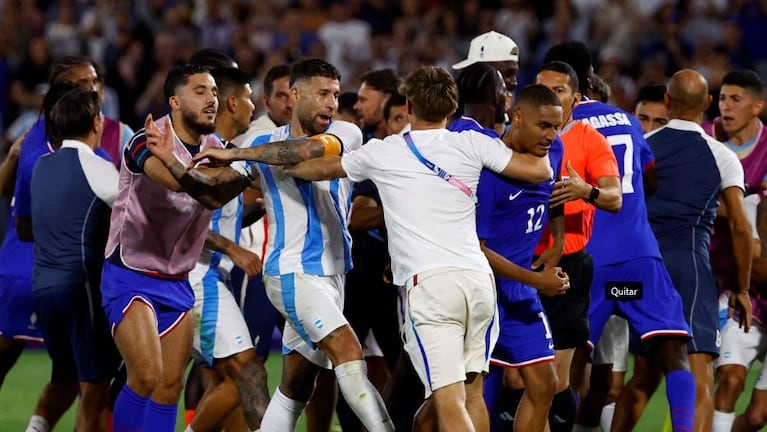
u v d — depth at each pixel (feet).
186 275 71.05
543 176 65.57
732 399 81.30
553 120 64.69
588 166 71.92
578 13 195.21
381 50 184.55
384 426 66.74
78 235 72.43
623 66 182.91
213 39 192.85
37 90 171.53
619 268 75.56
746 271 78.28
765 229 82.99
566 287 68.18
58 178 72.90
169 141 63.82
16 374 118.52
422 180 64.49
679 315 75.20
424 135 65.10
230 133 80.18
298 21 189.47
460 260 64.28
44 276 73.05
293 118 69.87
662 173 79.77
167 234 68.44
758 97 85.76
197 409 76.33
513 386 74.49
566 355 73.26
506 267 67.41
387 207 65.51
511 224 67.72
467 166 64.64
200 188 64.49
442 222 64.49
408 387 73.67
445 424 63.05
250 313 83.05
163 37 171.32
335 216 70.38
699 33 187.62
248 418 73.00
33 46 173.78
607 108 77.97
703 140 79.36
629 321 76.07
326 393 77.92
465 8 194.39
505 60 84.64
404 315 67.62
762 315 81.92
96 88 91.30
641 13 188.03
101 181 72.23
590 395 83.71
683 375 73.97
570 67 74.23
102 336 73.15
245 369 73.61
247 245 86.02
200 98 67.97
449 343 63.98
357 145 70.85
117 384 79.20
